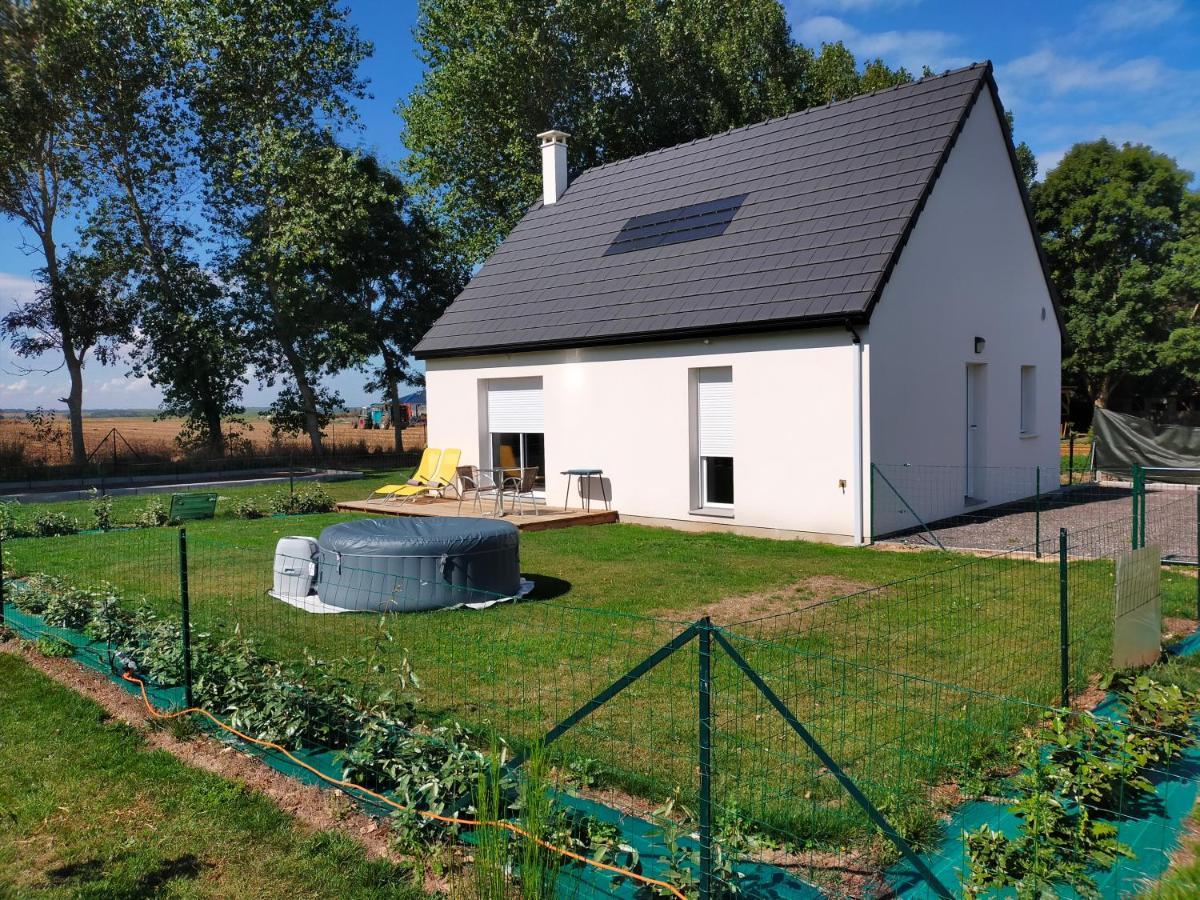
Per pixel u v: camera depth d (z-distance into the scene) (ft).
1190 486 57.06
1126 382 118.42
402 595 24.84
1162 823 11.67
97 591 26.25
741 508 41.09
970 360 44.65
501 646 20.88
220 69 87.81
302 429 107.76
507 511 46.47
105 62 81.35
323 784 13.99
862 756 13.75
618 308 46.19
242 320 95.45
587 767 13.28
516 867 10.27
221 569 32.45
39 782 14.24
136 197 90.22
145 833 12.48
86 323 86.17
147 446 102.27
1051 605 24.47
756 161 50.16
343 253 98.78
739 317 39.52
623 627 22.86
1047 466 54.29
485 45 89.97
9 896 10.81
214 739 15.99
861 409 36.60
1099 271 112.06
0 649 22.39
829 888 10.32
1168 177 108.37
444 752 13.01
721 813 11.66
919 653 19.76
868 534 36.91
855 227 39.73
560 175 63.98
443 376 55.52
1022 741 12.62
